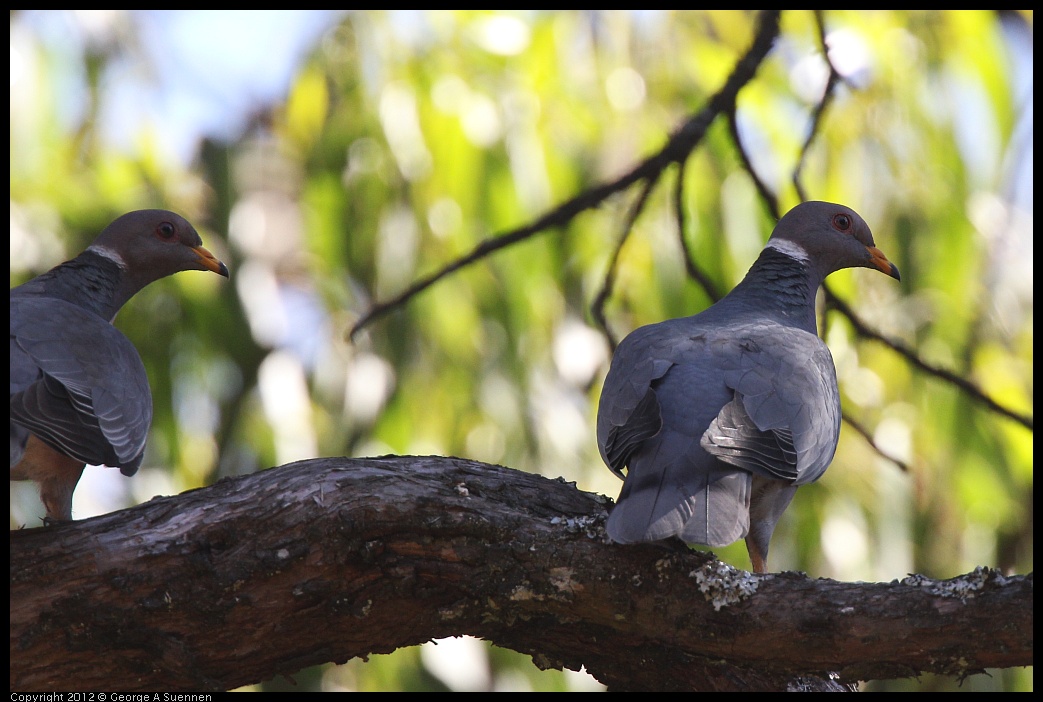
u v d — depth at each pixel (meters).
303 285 12.99
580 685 11.33
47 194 11.54
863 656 5.50
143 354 11.89
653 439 6.16
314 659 6.33
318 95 12.78
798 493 11.80
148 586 5.97
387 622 6.25
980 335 12.16
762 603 5.67
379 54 12.64
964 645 5.31
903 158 12.30
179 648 5.98
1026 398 11.80
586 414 12.03
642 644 6.17
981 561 12.05
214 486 6.30
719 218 11.82
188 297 11.95
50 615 5.90
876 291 12.12
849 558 11.64
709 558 5.86
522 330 11.97
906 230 12.12
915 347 11.93
